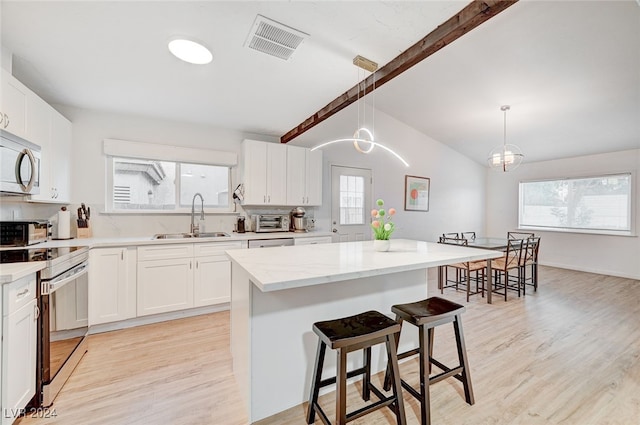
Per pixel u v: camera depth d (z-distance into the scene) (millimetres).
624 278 4801
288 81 2682
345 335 1369
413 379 1990
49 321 1715
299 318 1734
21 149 2045
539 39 2744
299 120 3635
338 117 4715
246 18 1854
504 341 2545
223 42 2088
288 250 2232
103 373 2023
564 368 2113
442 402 1745
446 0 1739
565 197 5621
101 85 2637
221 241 3189
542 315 3168
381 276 2037
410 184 5566
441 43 2016
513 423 1576
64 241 2666
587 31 2576
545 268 5613
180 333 2682
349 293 1904
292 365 1716
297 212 4051
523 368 2113
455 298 3812
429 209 5863
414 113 4914
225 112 3338
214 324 2895
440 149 6020
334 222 4691
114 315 2684
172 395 1801
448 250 2232
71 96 2814
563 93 3586
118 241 2703
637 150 4754
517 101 3936
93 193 3113
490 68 3299
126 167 3309
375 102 4668
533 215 6098
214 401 1752
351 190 4863
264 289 1262
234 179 3906
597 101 3646
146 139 3389
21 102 2088
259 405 1622
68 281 1913
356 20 1905
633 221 4781
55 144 2600
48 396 1685
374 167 5102
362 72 2539
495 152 3969
